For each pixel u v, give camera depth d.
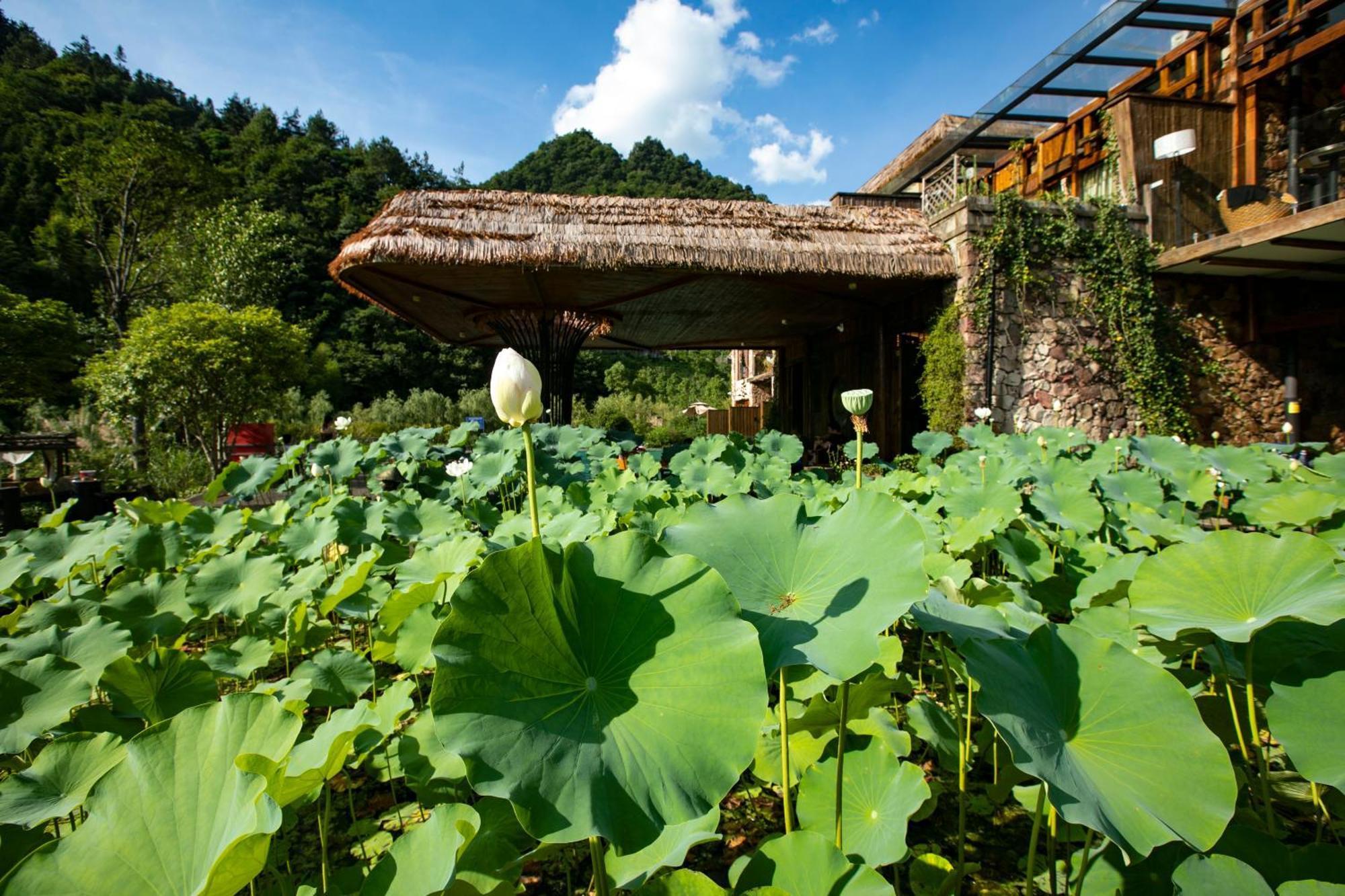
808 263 8.55
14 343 16.28
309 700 1.94
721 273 8.46
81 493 6.82
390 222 8.07
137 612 2.44
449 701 0.89
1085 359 8.89
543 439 6.23
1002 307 8.73
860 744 1.47
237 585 2.57
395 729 2.05
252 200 33.69
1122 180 9.46
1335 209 6.69
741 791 1.98
